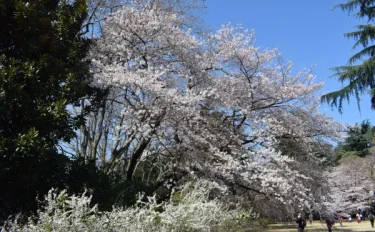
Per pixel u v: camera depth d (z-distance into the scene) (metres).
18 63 6.12
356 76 12.23
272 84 11.16
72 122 6.73
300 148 11.66
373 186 31.81
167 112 8.78
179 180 9.84
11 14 6.23
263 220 11.27
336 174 28.39
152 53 10.16
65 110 5.97
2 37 6.32
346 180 30.00
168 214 5.42
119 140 11.31
